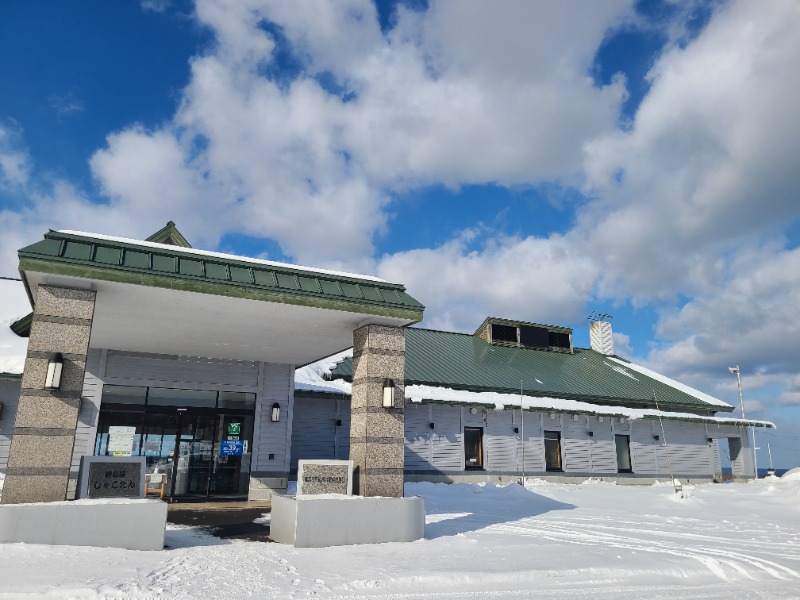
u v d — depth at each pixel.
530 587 8.05
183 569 8.02
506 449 27.12
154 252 11.11
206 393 18.08
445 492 21.12
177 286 10.80
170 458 17.27
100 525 9.19
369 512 10.92
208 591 7.04
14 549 8.32
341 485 11.91
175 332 14.55
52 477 9.42
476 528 13.45
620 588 8.29
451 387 27.16
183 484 17.28
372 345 12.70
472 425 26.62
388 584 7.81
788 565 10.38
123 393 16.98
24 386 9.51
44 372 9.68
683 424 33.03
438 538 11.62
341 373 24.94
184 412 17.64
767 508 19.97
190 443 17.59
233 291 11.29
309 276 12.49
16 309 20.42
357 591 7.49
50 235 10.31
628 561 9.70
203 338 15.23
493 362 32.44
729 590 8.52
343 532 10.61
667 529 14.66
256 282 11.62
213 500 17.42
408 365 28.45
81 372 9.95
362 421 12.29
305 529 10.30
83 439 16.14
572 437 29.25
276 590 7.27
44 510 8.90
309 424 23.33
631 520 16.19
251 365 18.70
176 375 17.61
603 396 30.94
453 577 8.18
